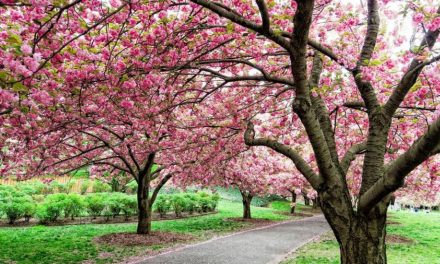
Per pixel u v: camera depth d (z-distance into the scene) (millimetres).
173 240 13477
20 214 16312
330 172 4988
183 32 5992
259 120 10031
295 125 10180
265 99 8977
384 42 6523
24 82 4832
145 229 14383
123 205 19156
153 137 9539
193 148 10734
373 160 5035
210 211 27359
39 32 4801
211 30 6121
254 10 5457
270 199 43000
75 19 5137
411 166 4012
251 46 6586
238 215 25688
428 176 12727
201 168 13078
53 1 4070
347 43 6406
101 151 13391
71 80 6016
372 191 4609
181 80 7812
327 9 6398
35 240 12367
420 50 4934
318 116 5820
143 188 14320
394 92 4980
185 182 16984
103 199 19406
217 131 10086
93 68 5770
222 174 17469
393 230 20766
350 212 4941
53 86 5633
